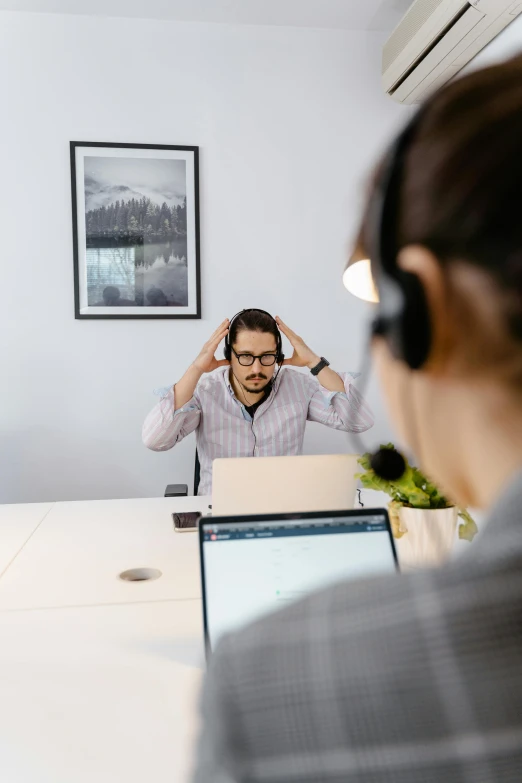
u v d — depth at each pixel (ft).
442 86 0.89
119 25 9.55
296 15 9.61
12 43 9.36
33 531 5.74
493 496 0.83
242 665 0.79
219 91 9.82
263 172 9.98
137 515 6.31
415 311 0.81
